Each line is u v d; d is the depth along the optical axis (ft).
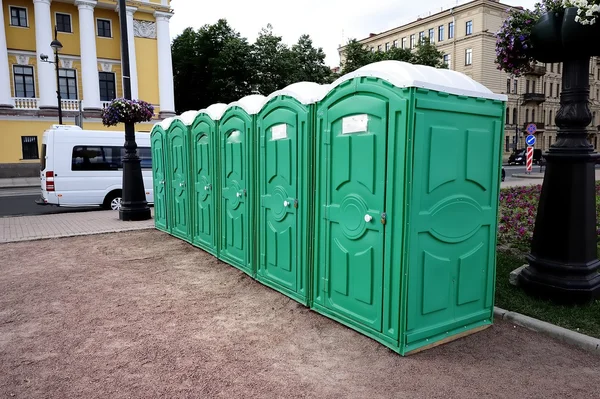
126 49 33.40
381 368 10.89
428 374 10.61
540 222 15.60
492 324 13.62
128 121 33.65
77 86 95.50
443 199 11.82
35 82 91.56
